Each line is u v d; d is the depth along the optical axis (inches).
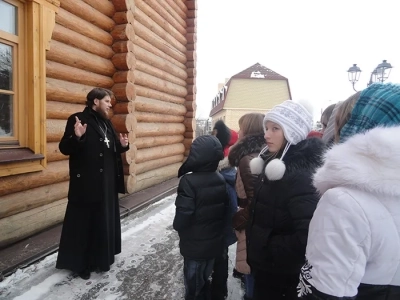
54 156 140.6
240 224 82.7
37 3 121.6
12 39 116.6
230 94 1250.6
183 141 326.6
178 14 301.7
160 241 143.4
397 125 36.5
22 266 106.1
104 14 178.5
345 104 49.4
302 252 54.9
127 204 187.2
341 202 35.4
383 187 33.8
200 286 86.1
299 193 54.8
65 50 144.3
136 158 211.6
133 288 102.0
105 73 181.0
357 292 35.6
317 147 59.0
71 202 104.0
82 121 103.3
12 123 121.3
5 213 114.9
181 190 82.7
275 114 61.1
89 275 107.3
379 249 34.3
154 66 250.4
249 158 80.8
